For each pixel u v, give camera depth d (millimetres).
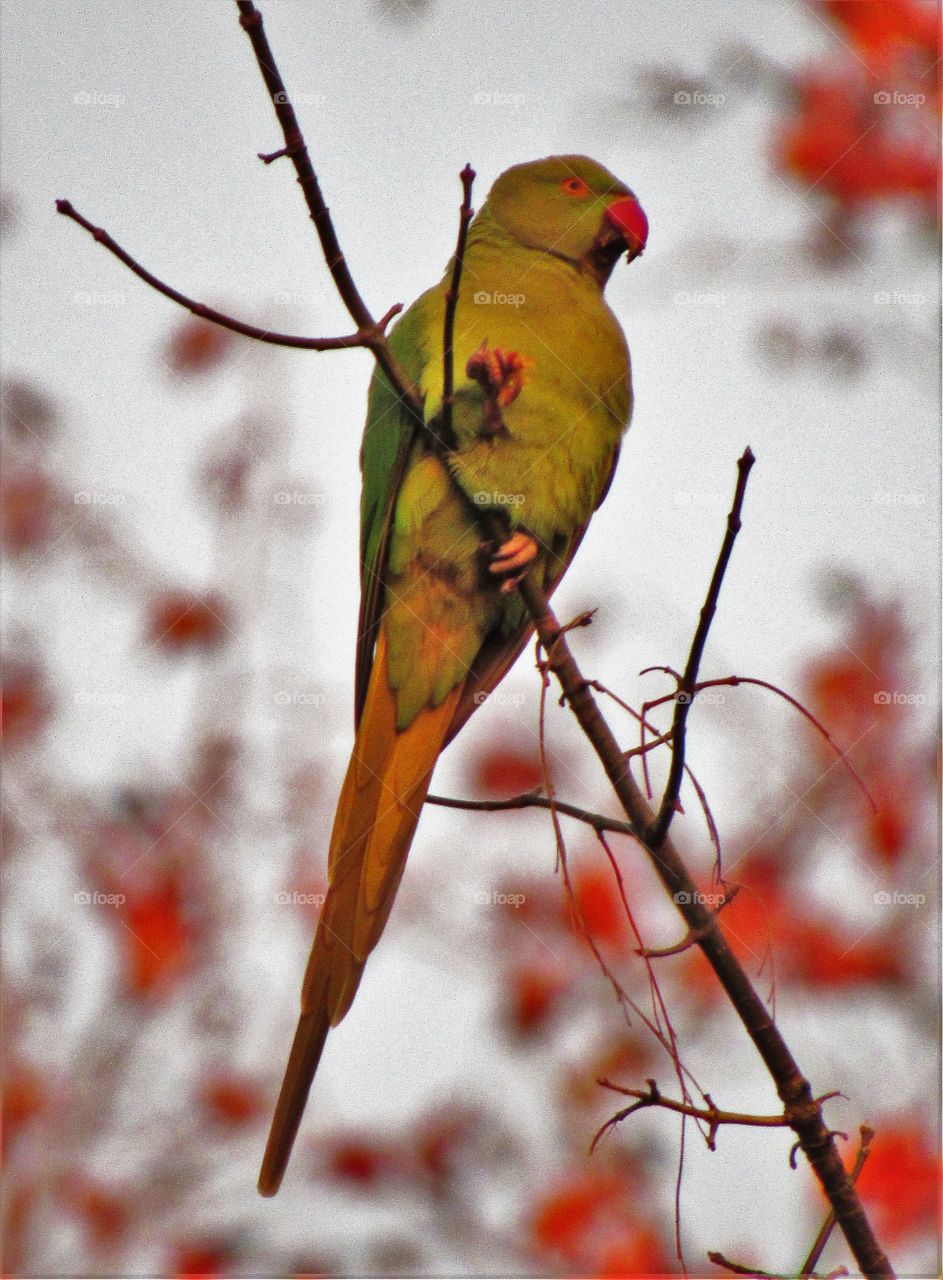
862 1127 4949
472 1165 8062
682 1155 4676
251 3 5164
